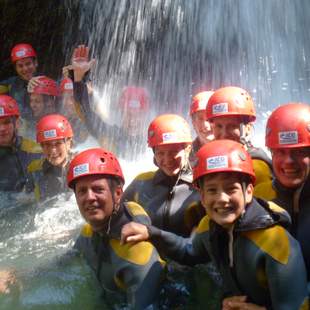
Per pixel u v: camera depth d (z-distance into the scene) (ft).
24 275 14.12
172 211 14.69
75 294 12.92
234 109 14.40
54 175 19.21
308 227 11.68
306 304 10.16
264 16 36.09
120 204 12.37
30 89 24.64
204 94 16.94
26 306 12.68
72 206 18.75
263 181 13.50
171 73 37.11
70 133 19.11
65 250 15.56
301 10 35.73
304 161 12.03
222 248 11.07
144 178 15.74
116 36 37.19
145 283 11.72
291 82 34.06
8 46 36.42
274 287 10.19
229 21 36.40
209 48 36.91
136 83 37.14
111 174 11.99
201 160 10.65
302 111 12.33
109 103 29.19
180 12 36.55
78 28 37.35
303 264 10.41
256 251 10.37
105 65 37.40
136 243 11.95
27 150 20.71
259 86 34.27
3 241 16.92
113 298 12.50
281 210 10.84
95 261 12.80
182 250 12.50
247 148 14.25
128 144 23.08
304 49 35.73
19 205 19.52
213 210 10.58
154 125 14.90
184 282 13.12
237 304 10.62
